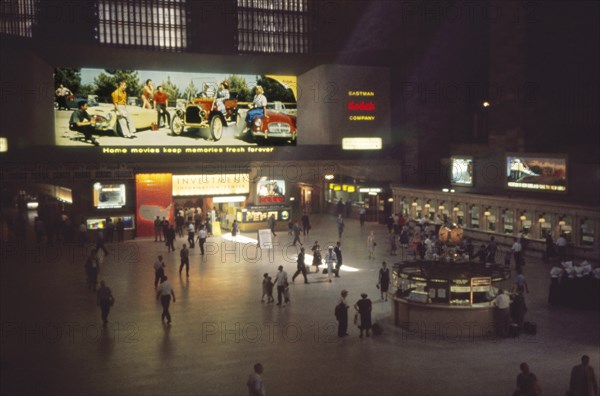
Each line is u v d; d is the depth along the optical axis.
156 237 41.12
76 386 16.39
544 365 17.59
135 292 26.98
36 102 41.50
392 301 21.72
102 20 41.16
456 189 44.81
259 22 45.53
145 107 46.41
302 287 27.59
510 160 39.31
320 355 18.67
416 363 17.91
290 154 47.50
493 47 42.47
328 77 48.59
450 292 20.50
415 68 48.66
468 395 15.57
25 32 38.62
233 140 48.94
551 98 40.59
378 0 47.62
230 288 27.59
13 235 43.03
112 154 42.59
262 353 18.91
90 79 44.97
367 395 15.62
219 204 49.22
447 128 49.75
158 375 17.16
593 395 13.84
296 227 38.19
